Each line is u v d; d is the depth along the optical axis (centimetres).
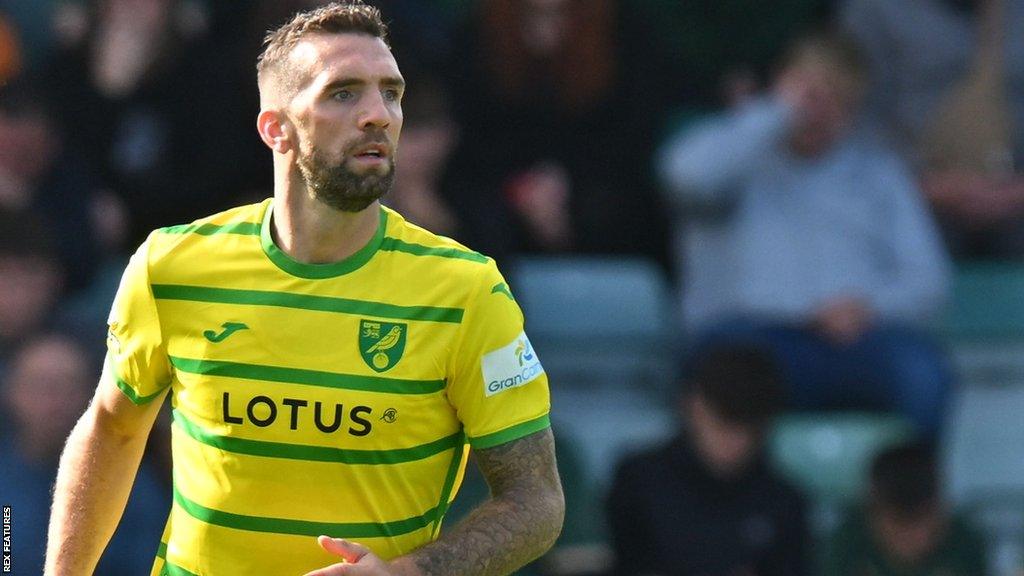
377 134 1251
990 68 3075
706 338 2791
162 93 2783
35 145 2694
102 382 1350
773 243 2816
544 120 2917
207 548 1293
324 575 1198
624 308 3011
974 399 3089
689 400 2516
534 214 2927
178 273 1295
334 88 1246
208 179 2747
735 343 2627
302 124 1255
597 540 2525
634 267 3031
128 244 2819
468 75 2894
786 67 2833
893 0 3094
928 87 3098
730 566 2483
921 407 2798
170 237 1312
